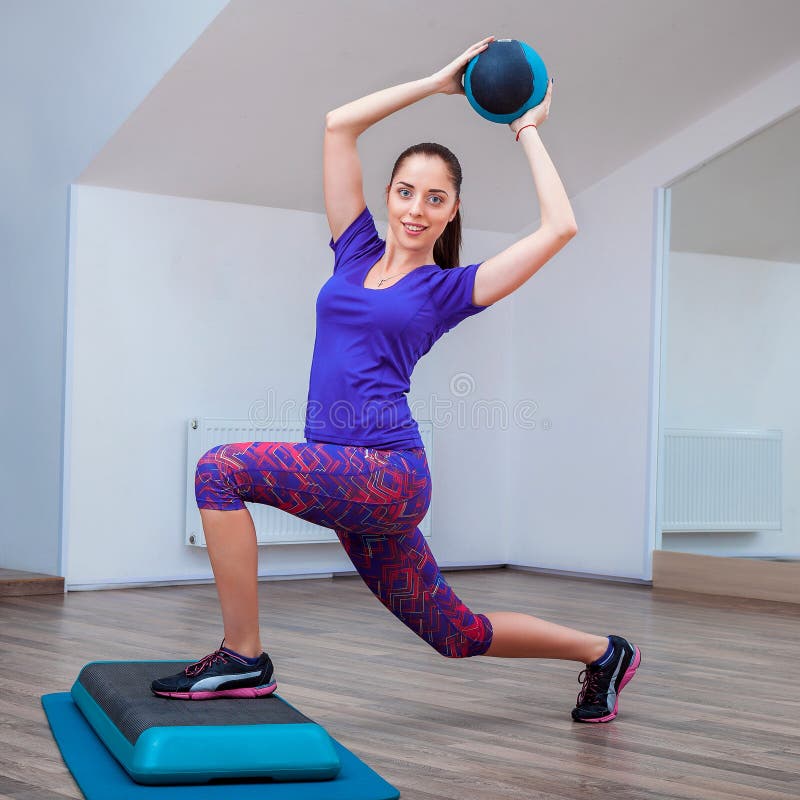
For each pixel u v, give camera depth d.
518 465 6.75
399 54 4.86
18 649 3.54
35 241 5.54
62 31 5.38
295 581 5.81
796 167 5.53
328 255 6.04
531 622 2.57
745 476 5.68
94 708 2.39
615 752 2.39
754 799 2.06
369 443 2.21
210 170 5.43
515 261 2.21
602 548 6.24
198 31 4.51
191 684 2.28
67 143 5.34
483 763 2.27
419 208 2.25
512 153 5.90
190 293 5.61
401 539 2.33
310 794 1.98
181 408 5.59
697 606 5.18
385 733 2.51
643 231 6.10
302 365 5.95
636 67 5.37
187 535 5.54
